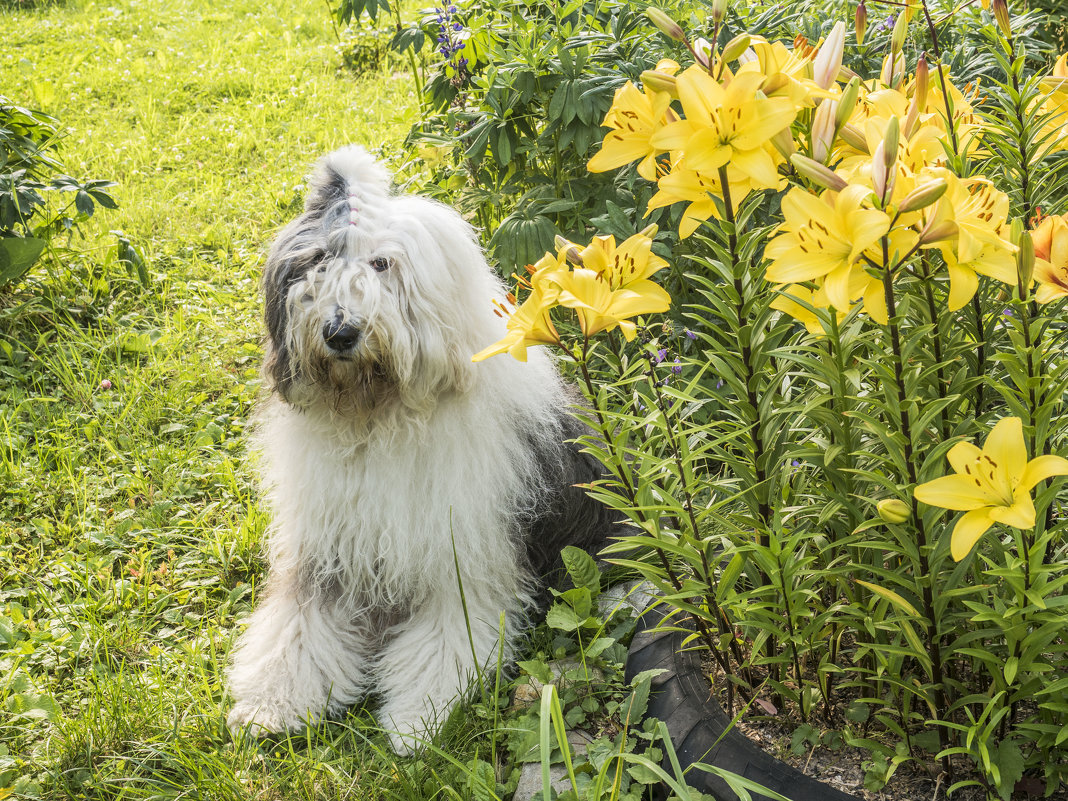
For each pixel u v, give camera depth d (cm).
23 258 456
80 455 395
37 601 323
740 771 202
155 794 246
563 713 254
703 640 237
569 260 180
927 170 145
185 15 1090
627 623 274
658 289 180
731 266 183
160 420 418
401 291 251
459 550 270
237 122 750
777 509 199
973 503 144
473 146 391
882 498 197
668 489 215
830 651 212
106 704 269
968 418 188
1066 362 169
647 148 167
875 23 369
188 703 276
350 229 248
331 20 995
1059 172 242
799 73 157
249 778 247
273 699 272
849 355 188
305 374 254
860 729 214
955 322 198
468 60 438
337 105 776
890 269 146
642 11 367
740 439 230
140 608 318
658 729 221
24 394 431
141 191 624
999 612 174
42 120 495
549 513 294
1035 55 376
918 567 182
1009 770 186
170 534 353
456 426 266
